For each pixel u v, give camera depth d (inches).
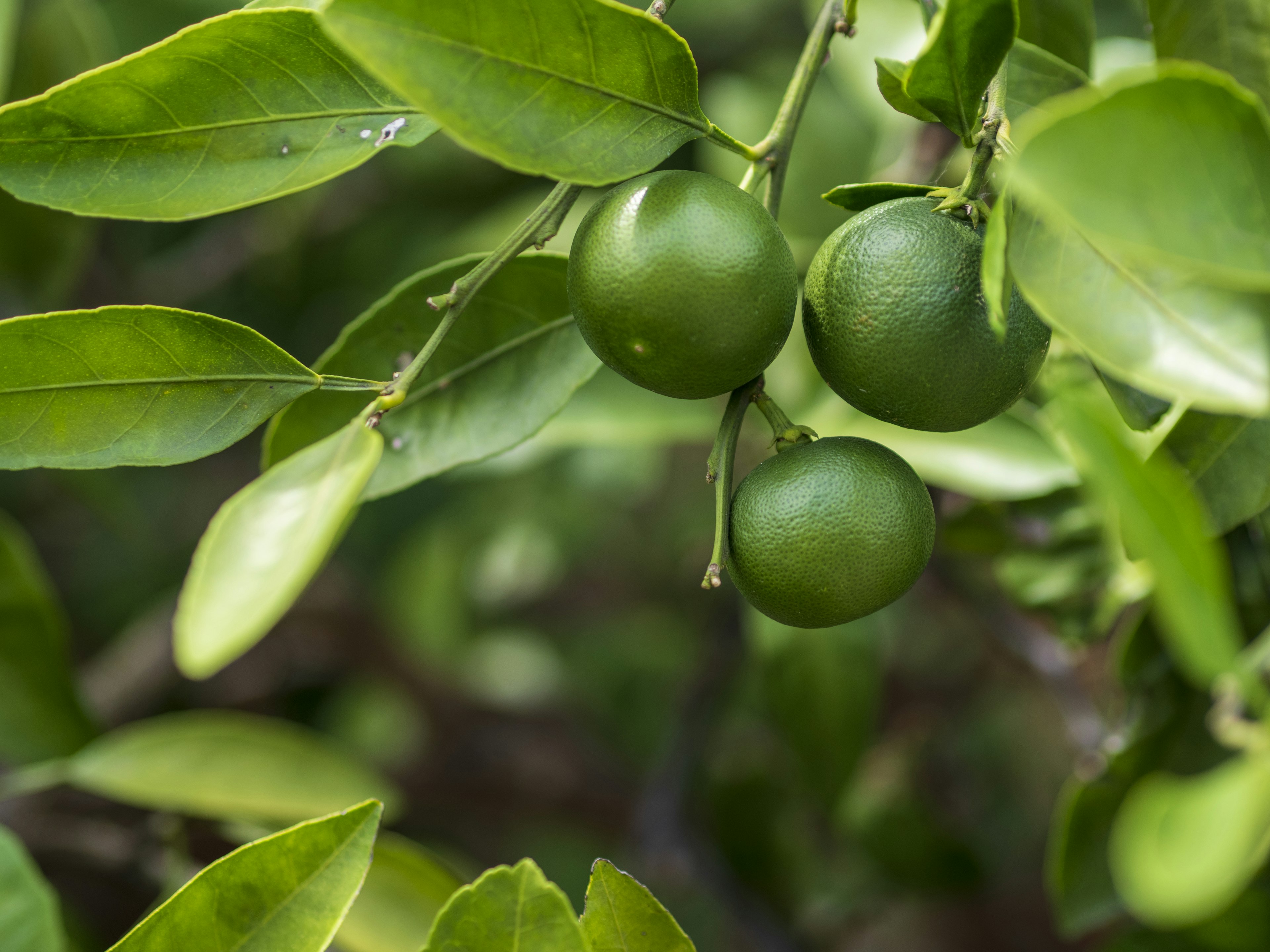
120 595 50.0
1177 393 21.4
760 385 23.4
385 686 53.3
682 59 22.3
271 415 23.2
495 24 21.7
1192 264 20.4
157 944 22.8
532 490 46.1
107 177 23.3
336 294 46.6
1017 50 24.5
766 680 34.3
